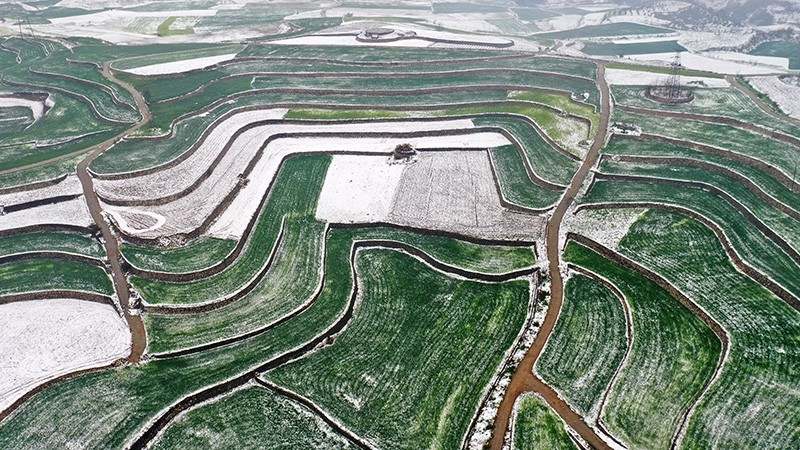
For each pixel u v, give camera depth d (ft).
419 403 111.96
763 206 167.73
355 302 139.33
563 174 188.03
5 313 138.10
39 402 114.32
